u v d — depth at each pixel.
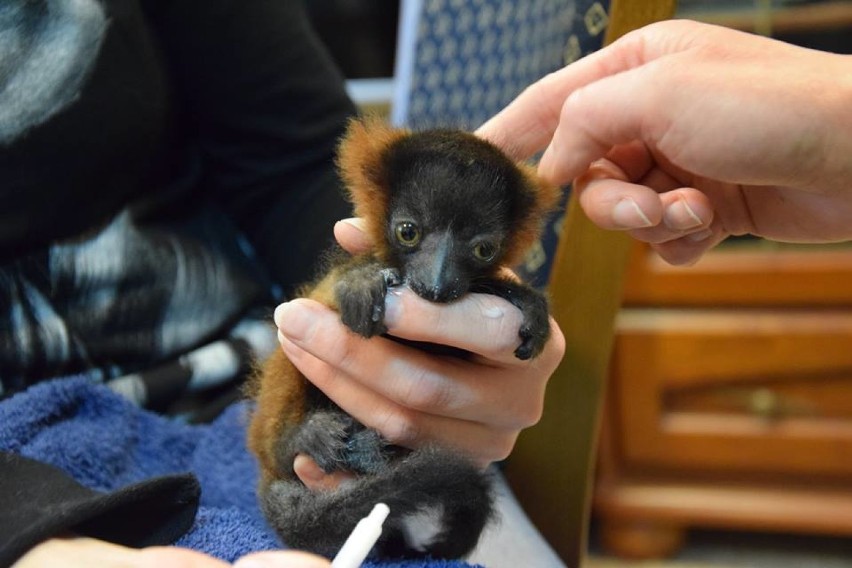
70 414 0.41
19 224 0.43
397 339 0.38
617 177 0.41
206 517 0.37
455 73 0.54
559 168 0.39
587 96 0.37
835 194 0.36
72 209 0.44
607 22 0.48
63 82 0.43
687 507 0.77
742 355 0.74
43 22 0.43
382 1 0.79
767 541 0.81
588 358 0.45
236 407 0.45
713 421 0.77
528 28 0.51
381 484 0.35
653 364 0.75
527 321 0.36
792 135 0.34
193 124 0.53
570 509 0.47
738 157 0.35
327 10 0.79
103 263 0.44
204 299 0.47
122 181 0.46
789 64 0.35
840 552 0.78
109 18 0.44
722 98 0.35
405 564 0.35
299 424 0.38
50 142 0.42
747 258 0.72
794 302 0.73
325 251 0.46
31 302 0.43
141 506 0.34
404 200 0.37
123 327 0.44
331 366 0.37
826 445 0.75
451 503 0.35
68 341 0.43
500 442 0.39
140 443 0.42
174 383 0.45
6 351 0.42
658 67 0.36
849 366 0.73
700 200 0.38
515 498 0.46
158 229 0.47
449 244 0.36
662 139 0.36
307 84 0.52
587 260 0.44
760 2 0.67
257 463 0.42
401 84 0.55
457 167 0.37
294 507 0.36
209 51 0.50
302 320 0.36
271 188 0.52
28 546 0.30
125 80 0.45
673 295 0.74
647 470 0.80
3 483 0.34
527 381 0.38
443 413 0.37
